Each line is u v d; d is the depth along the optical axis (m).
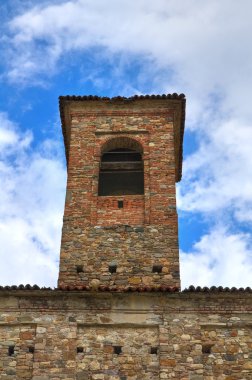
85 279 20.72
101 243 21.70
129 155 25.92
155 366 18.03
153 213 22.58
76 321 18.86
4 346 18.44
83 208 22.86
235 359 18.23
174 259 21.19
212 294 19.33
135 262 21.14
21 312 19.06
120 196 23.33
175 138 28.05
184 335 18.55
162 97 26.36
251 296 19.34
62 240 21.77
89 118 26.16
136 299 19.34
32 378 17.70
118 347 18.44
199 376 17.70
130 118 26.12
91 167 24.33
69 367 17.92
